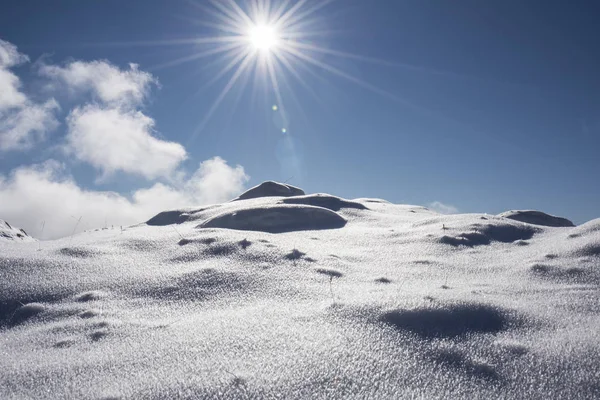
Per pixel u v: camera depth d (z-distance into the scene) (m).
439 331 3.60
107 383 2.88
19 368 3.21
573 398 2.61
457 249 7.54
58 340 3.82
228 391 2.67
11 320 4.46
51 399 2.70
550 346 3.25
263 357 3.13
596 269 5.42
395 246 7.97
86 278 5.47
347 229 10.16
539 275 5.57
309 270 5.84
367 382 2.79
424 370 2.97
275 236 8.20
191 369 3.00
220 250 6.65
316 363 3.01
